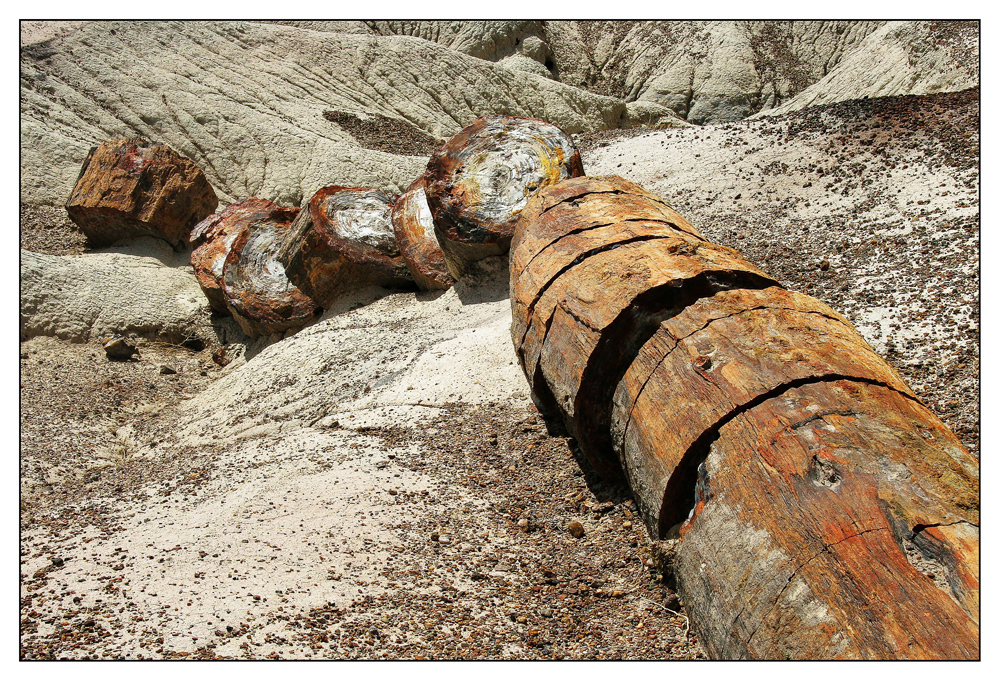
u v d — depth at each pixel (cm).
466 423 735
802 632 364
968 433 582
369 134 2066
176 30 2200
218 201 1738
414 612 470
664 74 3716
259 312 1181
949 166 952
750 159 1184
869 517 378
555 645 452
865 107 1192
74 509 675
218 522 577
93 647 423
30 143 1659
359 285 1162
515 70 2786
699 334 521
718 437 461
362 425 771
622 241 653
